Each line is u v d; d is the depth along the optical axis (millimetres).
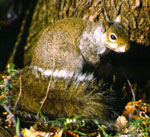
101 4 6574
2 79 6637
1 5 12930
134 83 6777
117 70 6734
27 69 6406
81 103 5590
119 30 6246
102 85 6020
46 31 6672
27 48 7930
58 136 4980
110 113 5559
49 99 5648
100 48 6473
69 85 5910
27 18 8102
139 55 6684
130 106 6270
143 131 5215
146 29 6488
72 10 7020
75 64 6547
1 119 5266
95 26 6418
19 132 4676
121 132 5301
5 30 9586
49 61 6488
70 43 6496
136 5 6312
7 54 8789
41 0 7703
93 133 5242
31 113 5434
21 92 5758
